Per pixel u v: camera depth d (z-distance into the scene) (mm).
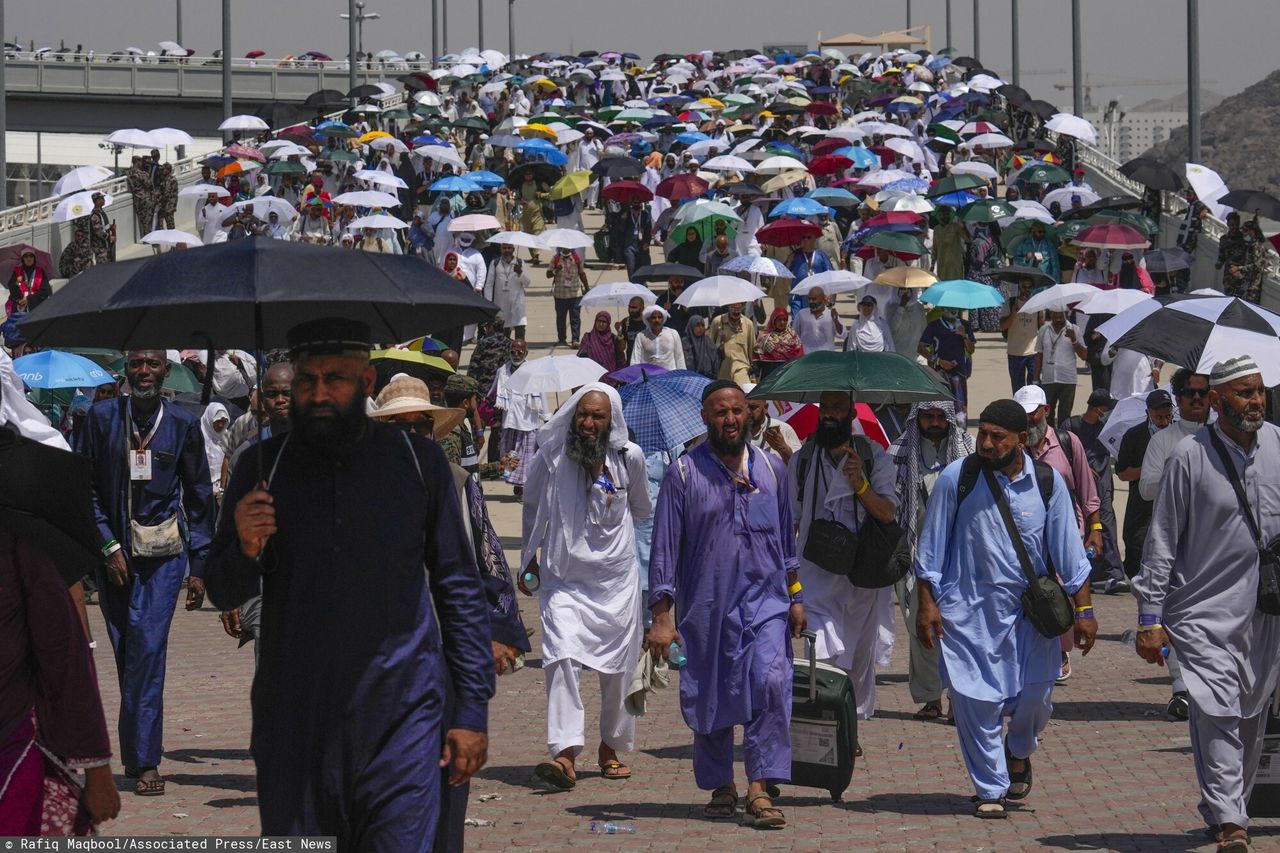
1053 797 23578
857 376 24797
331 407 13094
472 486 17719
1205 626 20094
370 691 13023
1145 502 31203
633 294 56438
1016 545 21938
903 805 23203
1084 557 22219
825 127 131750
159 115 188750
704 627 22047
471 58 187500
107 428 23656
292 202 99000
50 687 13164
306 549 13102
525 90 148750
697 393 31453
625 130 127188
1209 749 20094
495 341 56219
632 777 25125
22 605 13125
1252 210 77938
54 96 187375
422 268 13484
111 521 23625
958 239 76750
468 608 13695
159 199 101562
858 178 99750
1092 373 56531
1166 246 95688
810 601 25375
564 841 21141
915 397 26594
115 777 24734
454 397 48344
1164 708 30062
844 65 187500
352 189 97000
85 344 13625
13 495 13133
